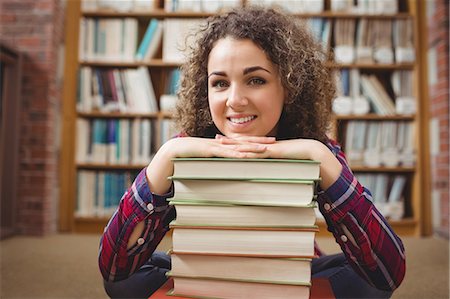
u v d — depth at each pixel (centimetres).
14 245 217
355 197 64
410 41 270
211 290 59
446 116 254
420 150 267
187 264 60
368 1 268
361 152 264
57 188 273
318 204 67
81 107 267
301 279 56
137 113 267
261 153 61
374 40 270
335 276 80
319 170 59
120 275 72
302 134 86
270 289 57
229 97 68
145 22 291
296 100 83
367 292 76
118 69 279
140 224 67
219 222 58
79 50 271
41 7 263
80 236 253
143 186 66
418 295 122
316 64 87
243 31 69
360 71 283
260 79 69
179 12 273
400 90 270
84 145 269
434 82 267
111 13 274
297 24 85
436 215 265
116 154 265
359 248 66
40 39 262
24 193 258
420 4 277
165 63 269
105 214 264
